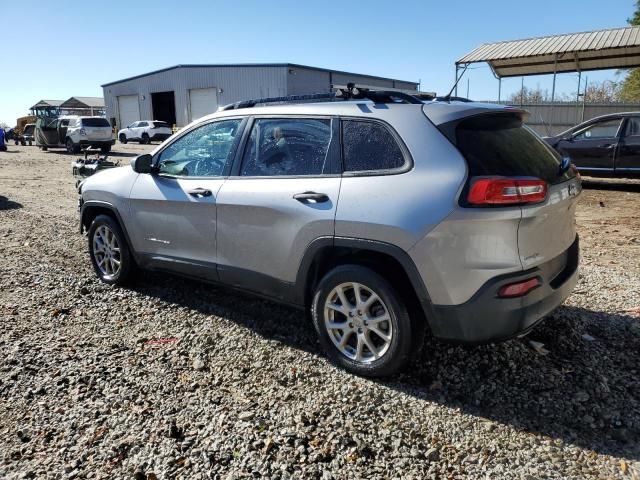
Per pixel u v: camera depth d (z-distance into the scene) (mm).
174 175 4590
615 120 12531
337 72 42125
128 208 4855
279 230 3727
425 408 3154
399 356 3307
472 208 2977
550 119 21594
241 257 4023
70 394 3279
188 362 3709
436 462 2693
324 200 3490
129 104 48188
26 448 2777
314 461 2688
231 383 3430
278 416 3061
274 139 3938
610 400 3234
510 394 3307
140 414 3072
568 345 3902
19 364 3635
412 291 3309
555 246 3383
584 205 10906
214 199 4117
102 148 26531
